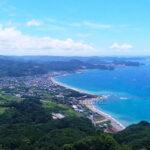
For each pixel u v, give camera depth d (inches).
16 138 7662.4
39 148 6732.3
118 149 5669.3
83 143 5767.7
